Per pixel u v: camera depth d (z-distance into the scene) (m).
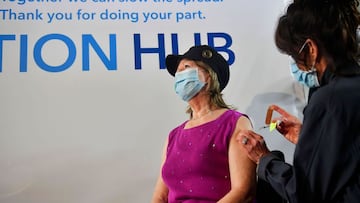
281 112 1.81
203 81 1.79
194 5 2.02
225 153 1.62
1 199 1.79
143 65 1.94
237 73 1.96
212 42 1.99
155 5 2.00
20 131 1.84
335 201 1.16
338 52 1.23
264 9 2.03
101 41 1.95
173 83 1.93
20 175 1.81
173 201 1.62
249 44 1.99
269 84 1.96
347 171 1.12
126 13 1.99
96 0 1.99
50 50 1.92
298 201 1.16
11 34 1.92
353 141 1.13
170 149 1.74
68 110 1.88
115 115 1.89
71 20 1.96
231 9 2.03
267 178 1.28
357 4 1.33
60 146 1.85
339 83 1.20
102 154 1.85
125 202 1.83
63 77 1.90
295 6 1.29
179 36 1.98
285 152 1.90
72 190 1.82
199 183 1.59
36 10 1.96
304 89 1.96
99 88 1.91
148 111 1.90
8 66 1.89
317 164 1.15
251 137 1.40
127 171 1.85
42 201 1.80
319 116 1.18
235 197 1.53
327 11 1.23
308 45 1.25
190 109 1.88
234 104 1.93
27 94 1.87
